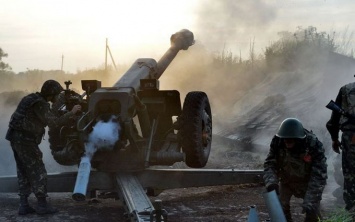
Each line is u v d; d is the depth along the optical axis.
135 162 6.68
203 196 7.35
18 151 6.22
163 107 6.73
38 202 6.36
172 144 6.90
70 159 6.59
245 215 6.22
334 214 4.84
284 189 4.93
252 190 7.65
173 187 6.92
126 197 5.77
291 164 4.75
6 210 6.57
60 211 6.54
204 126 7.04
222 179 7.14
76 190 5.63
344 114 5.32
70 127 6.50
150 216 4.73
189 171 6.98
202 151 6.91
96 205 6.92
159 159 6.70
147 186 6.81
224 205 6.79
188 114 6.80
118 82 6.95
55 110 6.71
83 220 6.13
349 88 5.35
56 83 6.34
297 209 6.38
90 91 6.71
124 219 6.18
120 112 6.25
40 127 6.29
